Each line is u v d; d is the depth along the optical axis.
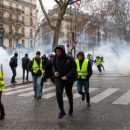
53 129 3.95
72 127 4.05
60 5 18.84
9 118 4.80
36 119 4.68
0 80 4.76
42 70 7.47
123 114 4.98
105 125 4.15
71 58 4.66
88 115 4.96
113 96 7.38
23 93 8.58
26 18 53.19
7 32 48.50
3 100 7.07
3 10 47.88
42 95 7.99
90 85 10.49
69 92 4.88
